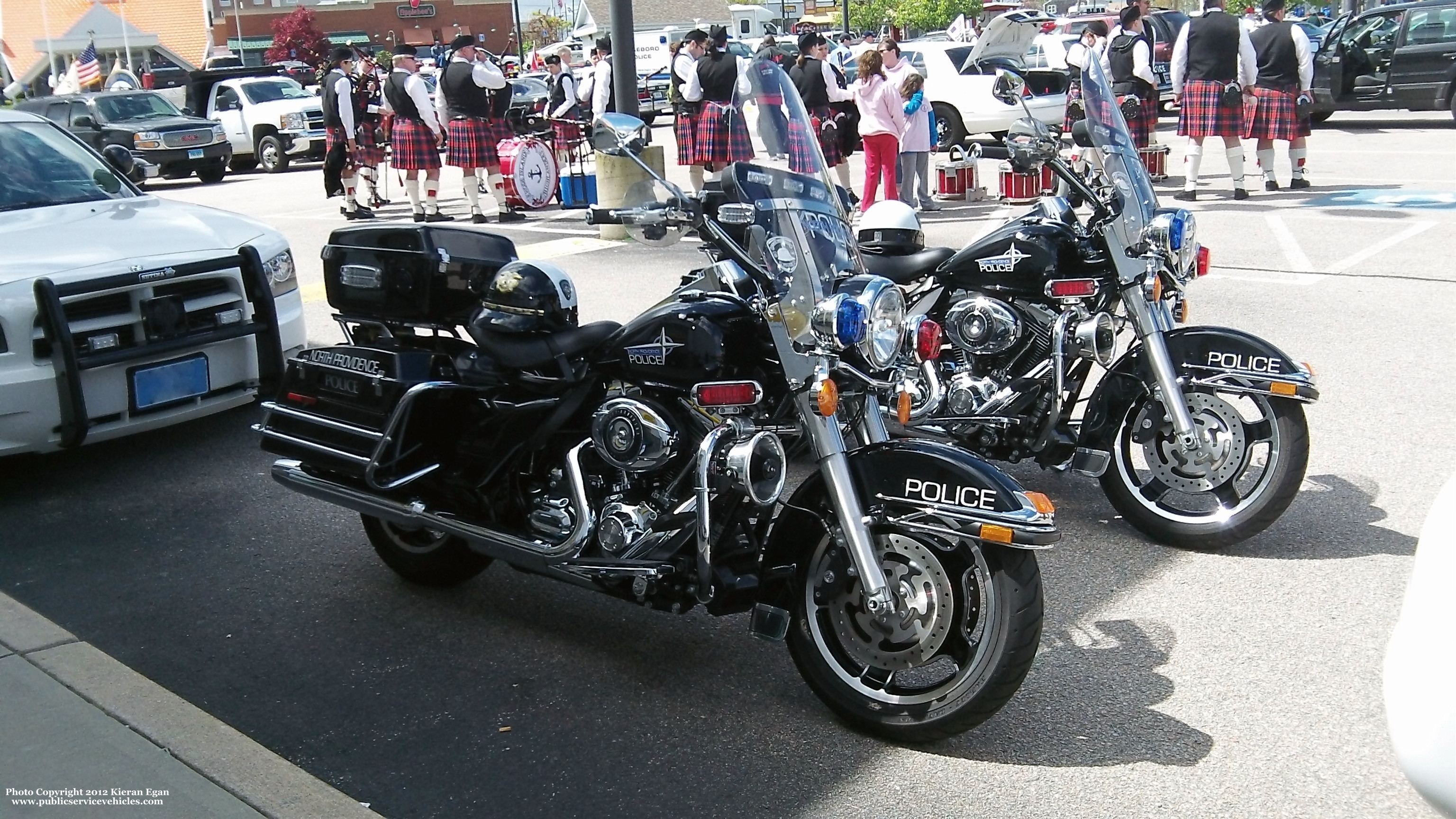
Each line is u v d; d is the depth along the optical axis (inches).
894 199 463.2
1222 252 363.3
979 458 128.8
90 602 173.5
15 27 1398.9
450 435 156.0
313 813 116.3
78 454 236.7
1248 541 180.9
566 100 610.9
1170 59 742.5
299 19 2192.4
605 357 140.0
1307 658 146.3
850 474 129.1
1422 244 358.9
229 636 162.6
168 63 1504.7
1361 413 227.3
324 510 206.5
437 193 518.9
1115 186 179.2
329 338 307.0
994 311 183.5
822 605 135.0
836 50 800.3
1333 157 568.1
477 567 173.5
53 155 253.8
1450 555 87.7
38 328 199.3
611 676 149.6
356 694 146.8
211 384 218.8
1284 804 118.5
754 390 131.6
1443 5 631.8
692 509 134.3
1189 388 175.6
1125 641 152.7
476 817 121.7
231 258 219.6
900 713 129.3
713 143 478.0
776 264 131.1
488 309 146.3
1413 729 86.7
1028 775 125.1
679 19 2183.8
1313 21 1486.2
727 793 124.2
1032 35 679.7
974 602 132.1
